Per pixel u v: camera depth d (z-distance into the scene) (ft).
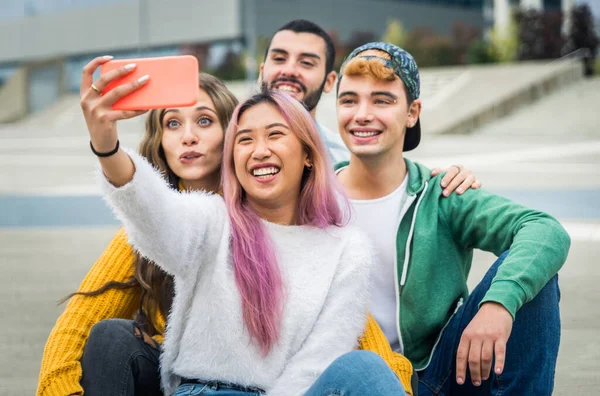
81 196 35.73
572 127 76.43
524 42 112.98
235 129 7.93
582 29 111.45
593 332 14.46
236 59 134.82
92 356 7.72
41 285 18.60
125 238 8.41
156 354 7.93
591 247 22.27
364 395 6.79
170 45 151.33
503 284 7.86
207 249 7.63
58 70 156.66
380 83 9.09
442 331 9.20
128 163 6.87
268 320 7.49
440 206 9.25
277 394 7.52
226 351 7.50
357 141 9.17
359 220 9.36
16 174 46.37
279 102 7.90
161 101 6.71
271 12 144.36
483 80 90.38
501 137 74.38
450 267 9.20
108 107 6.69
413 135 9.89
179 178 9.39
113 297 8.23
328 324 7.75
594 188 34.65
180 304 7.61
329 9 148.36
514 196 32.55
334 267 7.88
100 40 157.07
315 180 8.03
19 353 13.51
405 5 155.33
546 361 8.36
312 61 13.50
